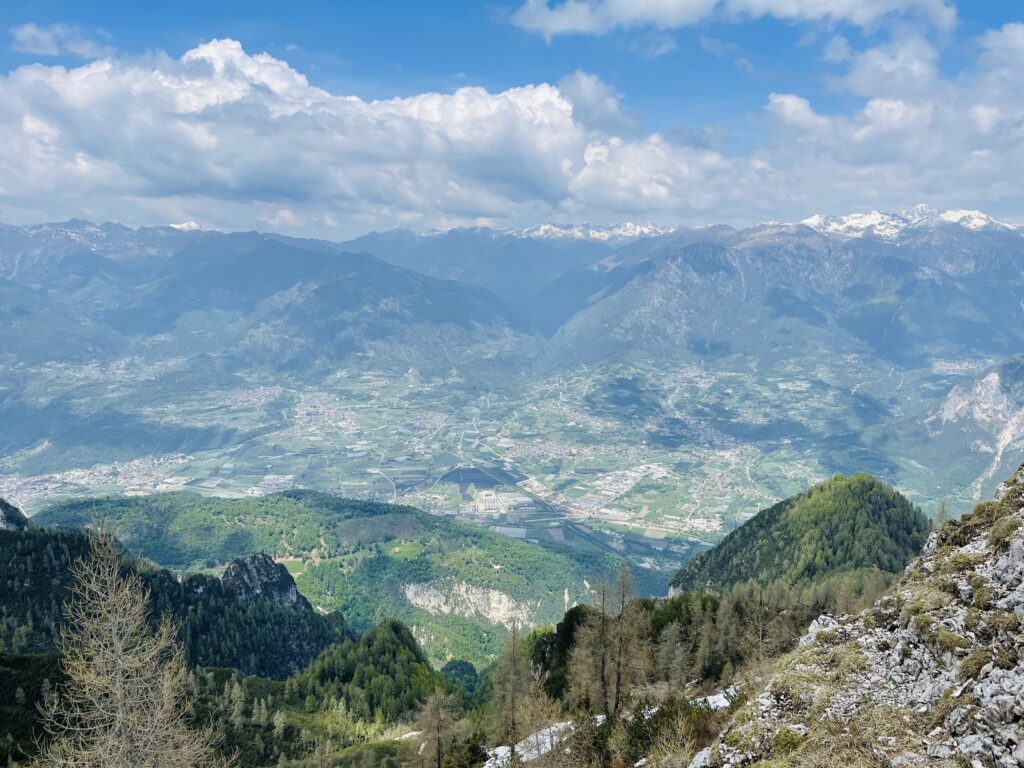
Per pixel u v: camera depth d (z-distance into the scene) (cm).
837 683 3900
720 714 5469
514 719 8362
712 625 10644
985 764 2761
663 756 5044
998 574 3853
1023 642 3203
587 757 6275
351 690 18250
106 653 3944
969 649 3469
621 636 8156
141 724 4009
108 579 4041
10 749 10869
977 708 3012
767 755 3572
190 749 4231
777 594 14288
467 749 8481
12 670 12900
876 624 4331
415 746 10088
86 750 3888
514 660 8688
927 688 3491
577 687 8769
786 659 4703
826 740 3388
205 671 17825
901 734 3216
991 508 4762
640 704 7231
